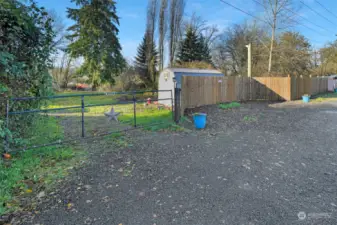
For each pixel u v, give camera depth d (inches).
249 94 478.3
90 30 757.3
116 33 817.5
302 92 537.3
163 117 271.6
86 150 144.8
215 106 366.6
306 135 183.8
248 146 154.3
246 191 90.8
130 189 92.6
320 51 958.4
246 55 914.7
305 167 116.6
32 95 147.8
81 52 770.2
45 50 147.9
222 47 1008.9
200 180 101.0
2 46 115.8
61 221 70.8
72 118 280.1
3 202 79.6
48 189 91.9
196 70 431.2
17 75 126.5
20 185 93.4
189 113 300.2
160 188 93.4
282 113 304.0
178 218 72.8
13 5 114.0
